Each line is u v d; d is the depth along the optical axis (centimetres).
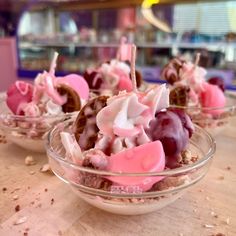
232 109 28
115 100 18
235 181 21
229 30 73
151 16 82
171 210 18
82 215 17
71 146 18
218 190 20
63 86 25
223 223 17
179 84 30
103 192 16
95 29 91
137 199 16
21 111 25
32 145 24
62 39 92
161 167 16
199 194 20
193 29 78
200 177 17
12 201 19
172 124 18
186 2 75
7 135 25
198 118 26
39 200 19
